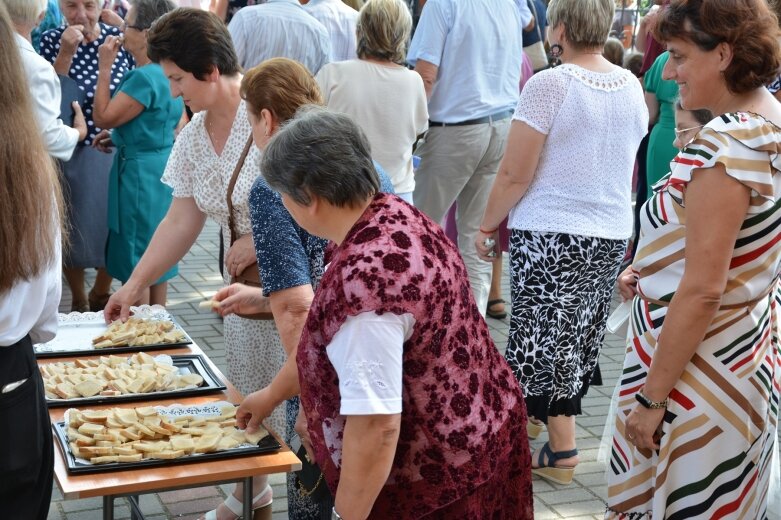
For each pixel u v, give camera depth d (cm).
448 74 575
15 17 471
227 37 327
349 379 196
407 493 213
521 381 404
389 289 196
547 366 400
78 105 568
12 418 222
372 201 212
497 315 663
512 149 391
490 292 661
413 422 209
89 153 591
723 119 238
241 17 581
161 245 354
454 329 209
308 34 589
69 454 248
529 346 401
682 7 244
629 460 276
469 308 216
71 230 589
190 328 609
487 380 220
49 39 610
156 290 555
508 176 396
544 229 391
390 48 505
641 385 271
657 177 593
